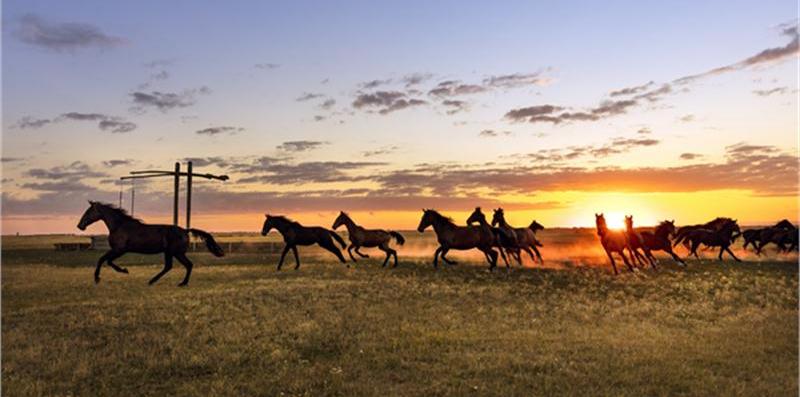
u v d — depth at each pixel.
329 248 27.16
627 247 26.81
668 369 8.99
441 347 10.44
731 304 16.14
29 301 16.02
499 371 8.78
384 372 8.80
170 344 10.42
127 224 19.88
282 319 12.88
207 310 13.97
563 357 9.79
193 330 11.55
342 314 13.68
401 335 11.45
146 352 9.91
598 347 10.47
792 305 16.02
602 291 18.77
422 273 24.34
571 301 16.27
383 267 27.61
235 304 15.16
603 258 36.09
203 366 9.19
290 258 36.00
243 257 37.03
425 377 8.57
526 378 8.43
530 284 20.59
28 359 9.47
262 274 23.72
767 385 8.23
